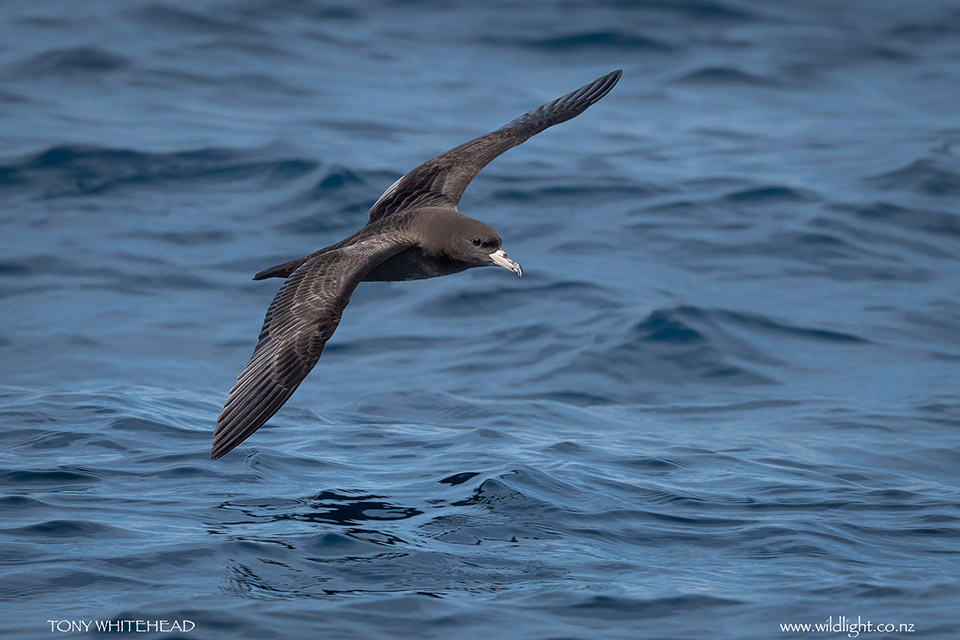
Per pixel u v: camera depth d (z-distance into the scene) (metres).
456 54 32.56
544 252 21.05
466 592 9.74
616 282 19.78
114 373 16.45
